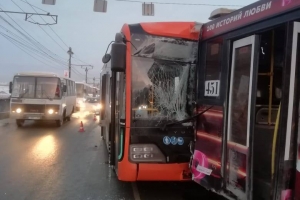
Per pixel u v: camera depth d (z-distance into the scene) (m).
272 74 3.99
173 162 4.77
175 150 4.78
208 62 4.39
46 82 15.92
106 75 8.89
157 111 4.82
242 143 3.56
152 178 4.76
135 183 6.21
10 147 10.52
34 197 5.60
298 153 2.92
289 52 2.96
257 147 3.85
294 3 2.97
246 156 3.47
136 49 4.81
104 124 10.36
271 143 3.80
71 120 21.05
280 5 3.14
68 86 19.48
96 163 8.25
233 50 3.83
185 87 4.89
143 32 4.84
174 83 4.87
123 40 4.73
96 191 5.91
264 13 3.34
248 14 3.57
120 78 5.13
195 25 4.94
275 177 3.00
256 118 3.96
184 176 4.77
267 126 3.90
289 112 2.93
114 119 5.54
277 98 3.99
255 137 3.87
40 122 18.81
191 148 4.71
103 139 11.45
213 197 5.34
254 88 3.42
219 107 4.00
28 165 8.01
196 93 4.68
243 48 3.64
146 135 4.76
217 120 4.03
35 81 15.85
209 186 4.11
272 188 3.07
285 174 2.93
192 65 4.91
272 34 3.96
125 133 4.75
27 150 9.99
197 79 4.68
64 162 8.38
